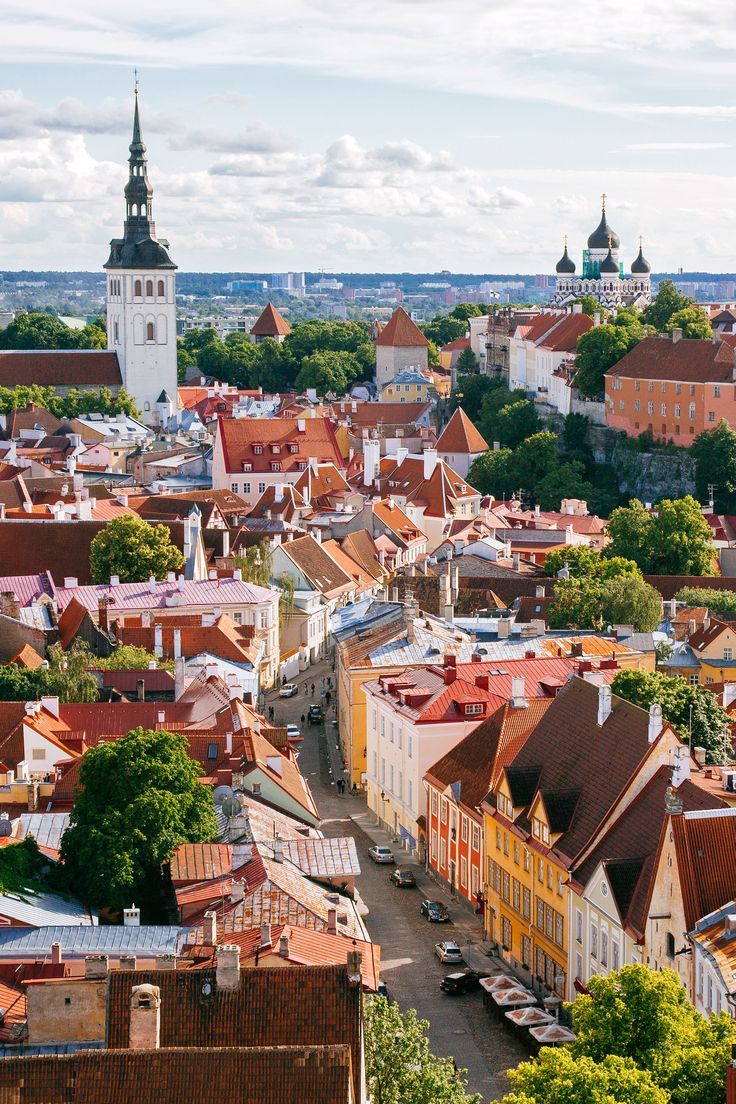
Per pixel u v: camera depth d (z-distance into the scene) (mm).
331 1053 74688
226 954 85188
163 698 183750
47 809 144500
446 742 166625
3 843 128875
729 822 114438
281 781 147125
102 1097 73750
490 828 145125
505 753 153500
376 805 181500
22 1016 93750
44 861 125125
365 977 101812
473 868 151000
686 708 157875
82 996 89125
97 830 123188
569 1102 82938
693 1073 87250
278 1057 74625
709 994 105375
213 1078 74062
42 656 198000
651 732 129625
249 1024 83812
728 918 107062
